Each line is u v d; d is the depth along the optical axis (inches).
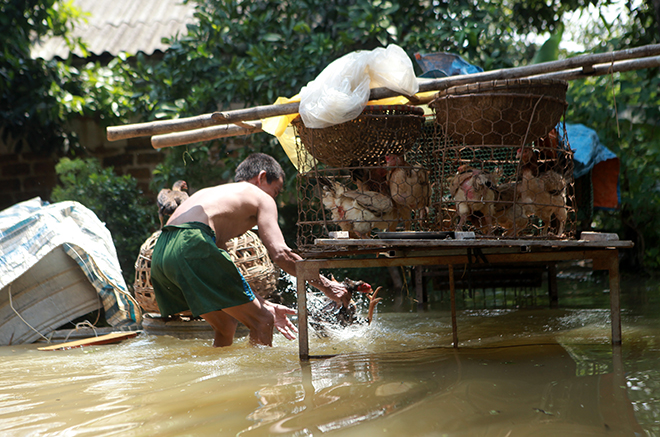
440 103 110.7
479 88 104.6
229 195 132.9
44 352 147.6
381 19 282.4
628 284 260.7
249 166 144.3
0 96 339.0
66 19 354.6
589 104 313.7
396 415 65.9
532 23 325.7
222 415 70.0
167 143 146.6
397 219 113.2
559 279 306.7
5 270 163.8
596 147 252.5
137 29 389.7
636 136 319.9
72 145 365.7
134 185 326.0
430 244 96.6
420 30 290.5
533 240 97.8
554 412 65.3
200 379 94.5
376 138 112.0
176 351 132.9
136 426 67.6
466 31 278.4
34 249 168.9
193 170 322.7
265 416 68.2
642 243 310.2
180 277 120.7
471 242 96.7
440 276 229.3
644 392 73.2
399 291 284.2
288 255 129.0
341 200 114.1
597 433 57.5
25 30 342.3
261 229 132.8
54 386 97.0
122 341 159.8
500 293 262.1
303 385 84.7
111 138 117.1
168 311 134.9
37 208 190.1
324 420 65.1
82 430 67.2
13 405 82.8
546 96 104.4
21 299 173.9
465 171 113.6
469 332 143.4
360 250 118.3
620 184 309.7
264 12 314.8
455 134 111.1
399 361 103.5
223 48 321.1
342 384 84.0
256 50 287.0
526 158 111.0
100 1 433.4
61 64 351.6
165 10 418.3
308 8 307.9
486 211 109.6
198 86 307.7
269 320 125.3
